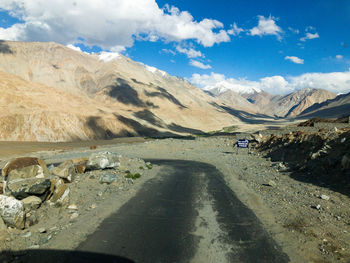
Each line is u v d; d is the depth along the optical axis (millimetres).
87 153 48719
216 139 64812
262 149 39938
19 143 85250
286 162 25938
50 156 46219
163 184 18812
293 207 12641
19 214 9039
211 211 12547
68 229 9578
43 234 9016
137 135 163000
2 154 52438
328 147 21188
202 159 37250
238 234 9781
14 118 105250
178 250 8453
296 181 18047
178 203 13867
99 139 132625
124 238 9211
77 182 15578
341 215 11234
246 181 19703
